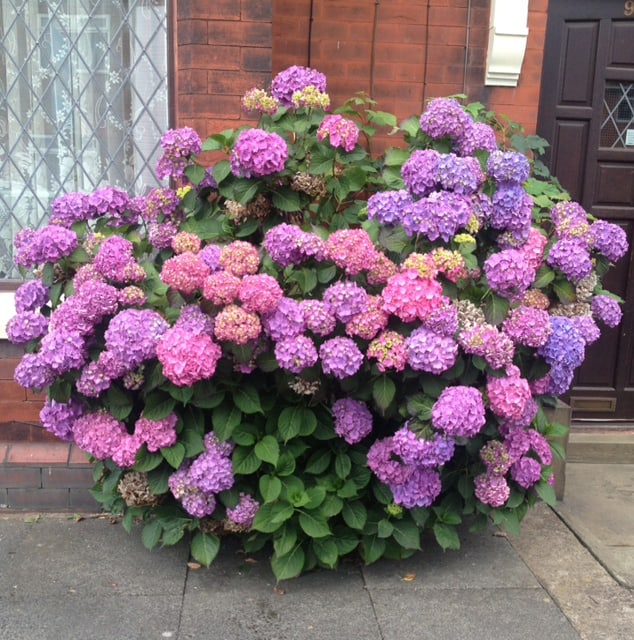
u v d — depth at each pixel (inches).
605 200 183.8
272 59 158.9
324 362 108.3
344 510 121.2
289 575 117.2
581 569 128.4
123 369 111.8
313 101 127.1
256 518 116.3
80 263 122.6
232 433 117.2
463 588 121.5
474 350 108.5
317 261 114.3
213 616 112.6
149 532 122.4
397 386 116.0
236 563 128.0
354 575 125.1
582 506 153.3
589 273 123.8
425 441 110.0
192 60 144.7
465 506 125.0
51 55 153.3
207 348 105.9
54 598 116.3
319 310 108.7
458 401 106.0
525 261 113.8
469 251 112.6
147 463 116.9
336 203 132.7
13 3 151.4
